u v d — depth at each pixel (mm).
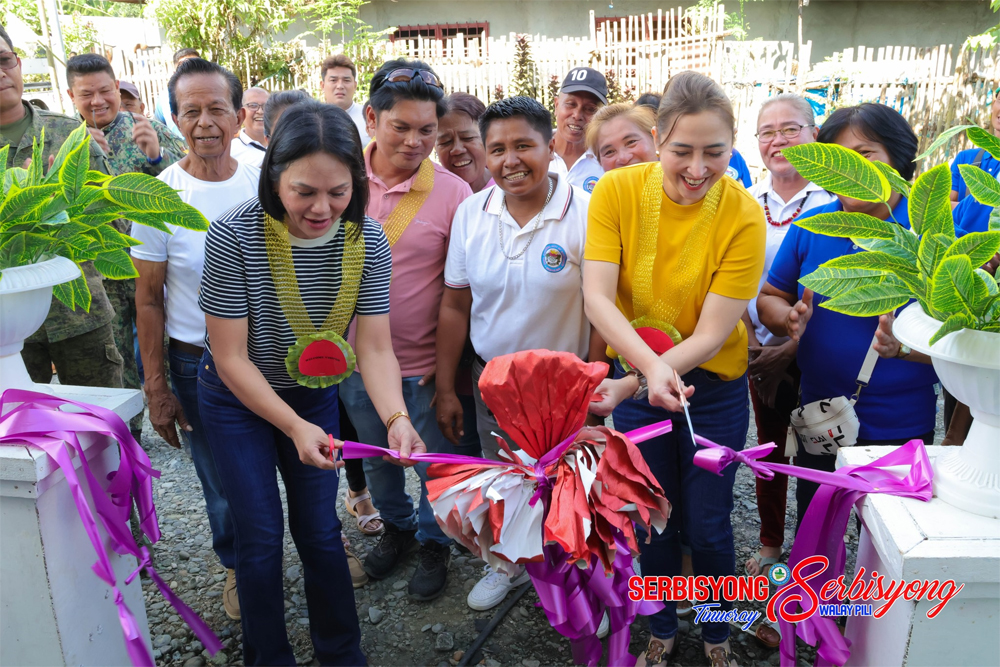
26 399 1776
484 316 2447
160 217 1856
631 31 12312
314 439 1854
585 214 2338
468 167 2963
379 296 2098
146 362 2465
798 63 9297
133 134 3846
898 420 2211
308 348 1984
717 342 1996
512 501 1555
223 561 2611
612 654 1685
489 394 1567
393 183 2586
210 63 2418
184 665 2410
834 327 2250
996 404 1373
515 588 2742
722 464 1569
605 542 1538
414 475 3650
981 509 1468
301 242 1922
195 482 3699
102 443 1904
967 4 12398
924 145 8797
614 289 2105
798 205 2818
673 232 2039
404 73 2424
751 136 8484
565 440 1582
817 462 2387
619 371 2346
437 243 2586
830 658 1679
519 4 12211
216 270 1884
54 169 1836
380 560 2816
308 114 1749
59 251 1884
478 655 2430
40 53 8430
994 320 1374
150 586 2818
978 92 8398
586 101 3594
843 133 2168
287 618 2613
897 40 12617
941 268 1303
